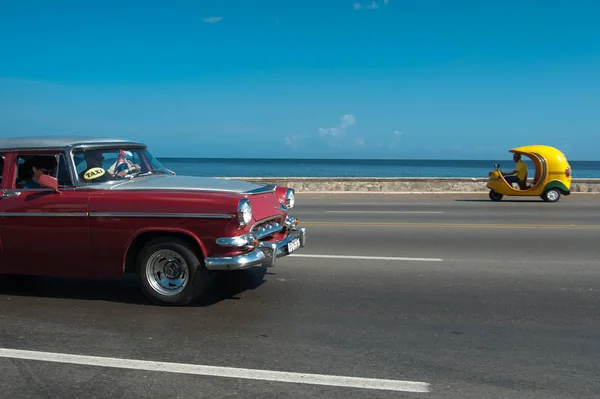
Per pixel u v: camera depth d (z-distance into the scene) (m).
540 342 4.80
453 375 4.11
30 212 6.04
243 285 6.76
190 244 5.75
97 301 6.13
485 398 3.74
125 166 6.64
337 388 3.89
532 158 18.45
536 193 18.42
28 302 6.10
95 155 6.37
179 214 5.65
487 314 5.61
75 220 5.92
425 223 12.60
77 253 5.99
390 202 18.44
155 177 6.75
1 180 6.34
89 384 3.99
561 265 7.89
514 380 4.03
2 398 3.79
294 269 7.63
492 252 8.89
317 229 11.64
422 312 5.68
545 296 6.26
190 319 5.46
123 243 5.84
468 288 6.61
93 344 4.79
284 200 7.02
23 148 6.26
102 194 5.95
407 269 7.64
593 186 21.94
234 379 4.05
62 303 6.06
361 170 113.50
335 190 23.19
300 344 4.75
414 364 4.32
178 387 3.92
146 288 5.89
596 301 6.06
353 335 4.98
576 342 4.80
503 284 6.80
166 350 4.63
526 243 9.76
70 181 6.08
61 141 6.29
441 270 7.57
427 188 22.98
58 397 3.80
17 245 6.13
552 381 4.01
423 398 3.74
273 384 3.96
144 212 5.73
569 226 11.98
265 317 5.52
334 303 6.00
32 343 4.82
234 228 5.59
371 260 8.25
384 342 4.80
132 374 4.15
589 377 4.09
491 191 18.91
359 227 11.94
